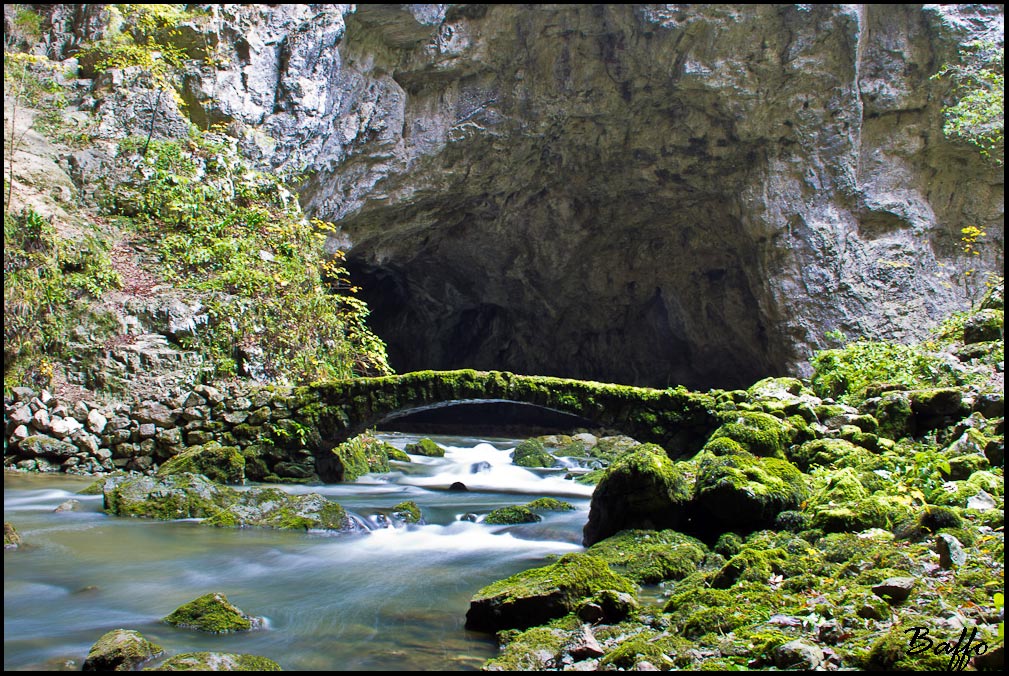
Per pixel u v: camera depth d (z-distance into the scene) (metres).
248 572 5.46
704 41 15.44
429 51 15.23
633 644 3.61
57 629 4.10
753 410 7.83
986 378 8.20
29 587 4.83
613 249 19.58
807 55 15.67
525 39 15.64
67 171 11.39
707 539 5.99
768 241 16.97
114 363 9.61
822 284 16.70
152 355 9.76
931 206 17.17
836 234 16.69
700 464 6.48
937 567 4.39
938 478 6.23
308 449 9.39
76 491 7.82
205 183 12.07
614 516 6.25
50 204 10.69
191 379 9.87
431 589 5.14
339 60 14.30
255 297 10.91
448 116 15.99
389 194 16.09
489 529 7.21
